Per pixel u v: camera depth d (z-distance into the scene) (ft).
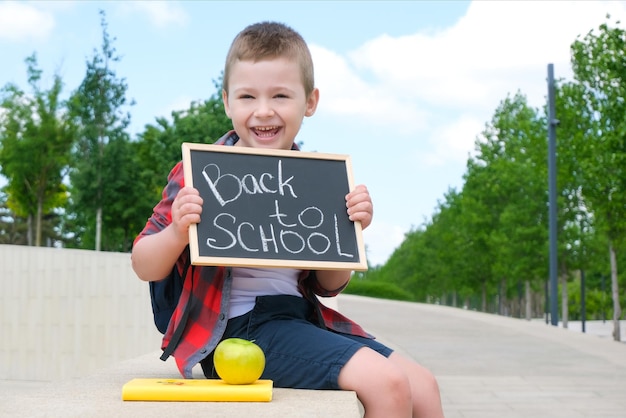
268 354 8.29
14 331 44.29
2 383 41.81
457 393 23.49
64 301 43.04
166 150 110.11
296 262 8.26
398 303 81.41
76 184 114.83
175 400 7.14
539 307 161.07
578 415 19.99
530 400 22.26
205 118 105.40
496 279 116.67
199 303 8.73
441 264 144.87
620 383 25.57
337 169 9.08
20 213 144.25
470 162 110.83
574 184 80.28
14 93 119.14
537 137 85.40
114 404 6.95
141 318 40.55
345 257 8.52
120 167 115.85
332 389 7.91
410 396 7.72
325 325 9.34
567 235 86.79
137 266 8.73
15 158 118.32
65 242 179.32
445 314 62.18
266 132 9.40
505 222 95.81
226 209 8.39
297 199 8.72
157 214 9.12
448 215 130.31
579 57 66.39
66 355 42.68
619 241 67.92
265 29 9.62
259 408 6.73
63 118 119.34
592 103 66.44
